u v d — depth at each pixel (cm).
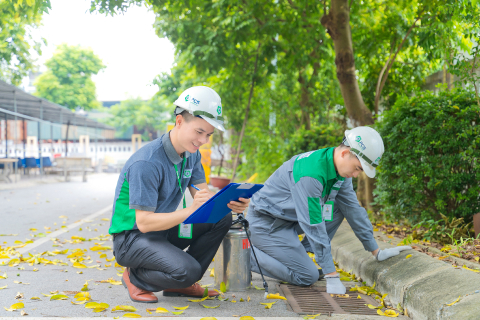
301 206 309
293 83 1094
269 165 1210
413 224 511
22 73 1638
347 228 491
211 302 288
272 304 286
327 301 299
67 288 317
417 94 509
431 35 657
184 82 1421
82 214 757
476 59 483
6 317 242
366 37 799
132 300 283
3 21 764
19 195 1087
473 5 530
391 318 263
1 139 2283
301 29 827
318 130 886
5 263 391
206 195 254
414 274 293
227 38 877
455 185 461
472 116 454
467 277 264
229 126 1206
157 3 725
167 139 264
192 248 295
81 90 3575
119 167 2678
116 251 274
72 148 2669
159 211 274
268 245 340
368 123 664
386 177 526
